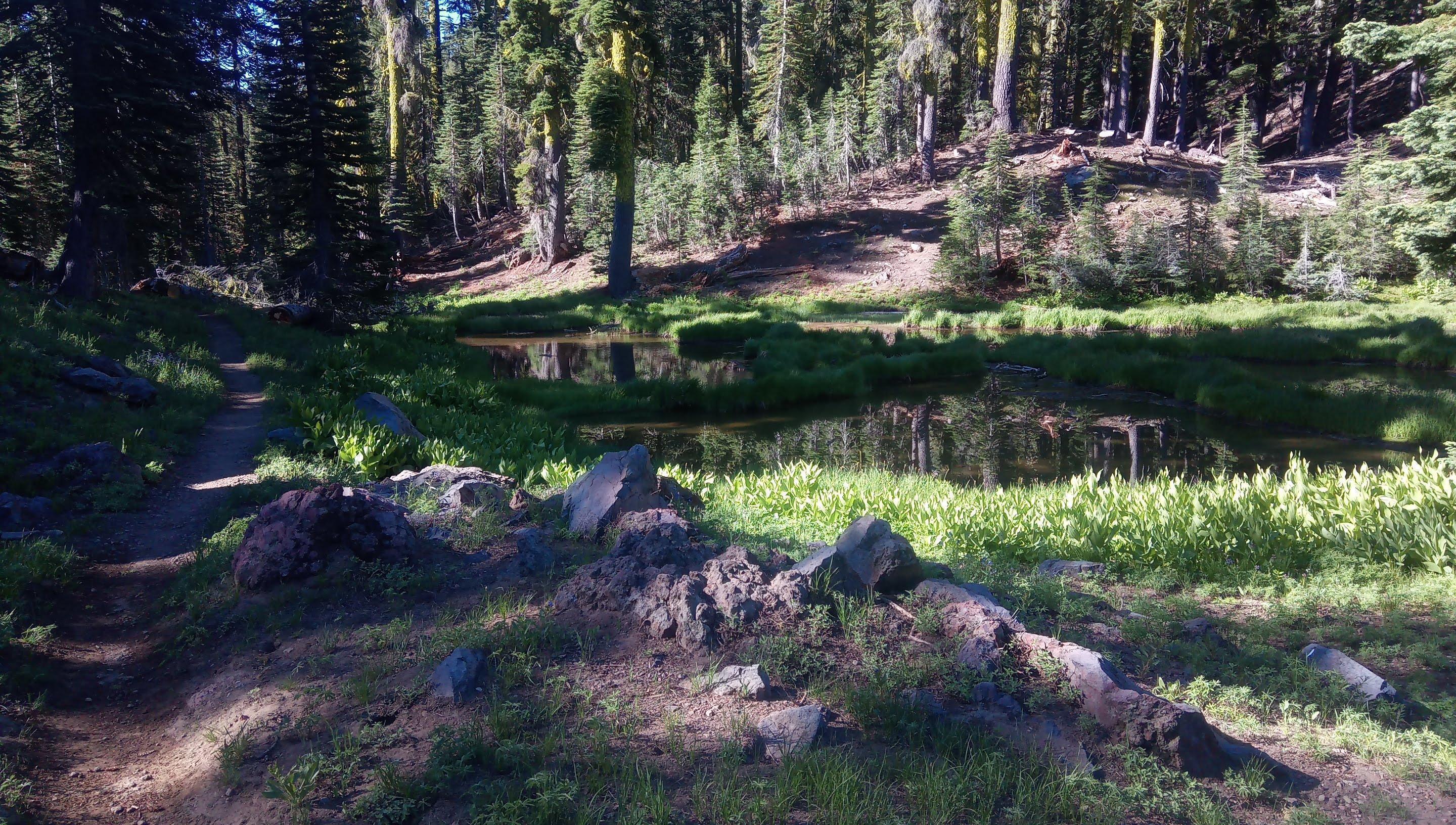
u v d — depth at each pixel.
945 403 26.58
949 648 5.69
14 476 9.95
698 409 25.92
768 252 59.38
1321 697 5.55
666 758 4.53
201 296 31.03
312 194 31.28
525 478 12.41
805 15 70.25
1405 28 15.09
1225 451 19.64
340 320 32.09
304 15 29.92
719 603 6.00
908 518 10.80
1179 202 52.62
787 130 64.88
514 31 63.22
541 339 46.62
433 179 77.19
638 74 53.78
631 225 55.56
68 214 28.98
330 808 4.20
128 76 22.55
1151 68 70.00
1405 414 20.62
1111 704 4.91
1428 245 16.08
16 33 23.58
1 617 6.34
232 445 13.46
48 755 5.02
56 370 13.95
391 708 5.06
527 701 5.08
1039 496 12.54
